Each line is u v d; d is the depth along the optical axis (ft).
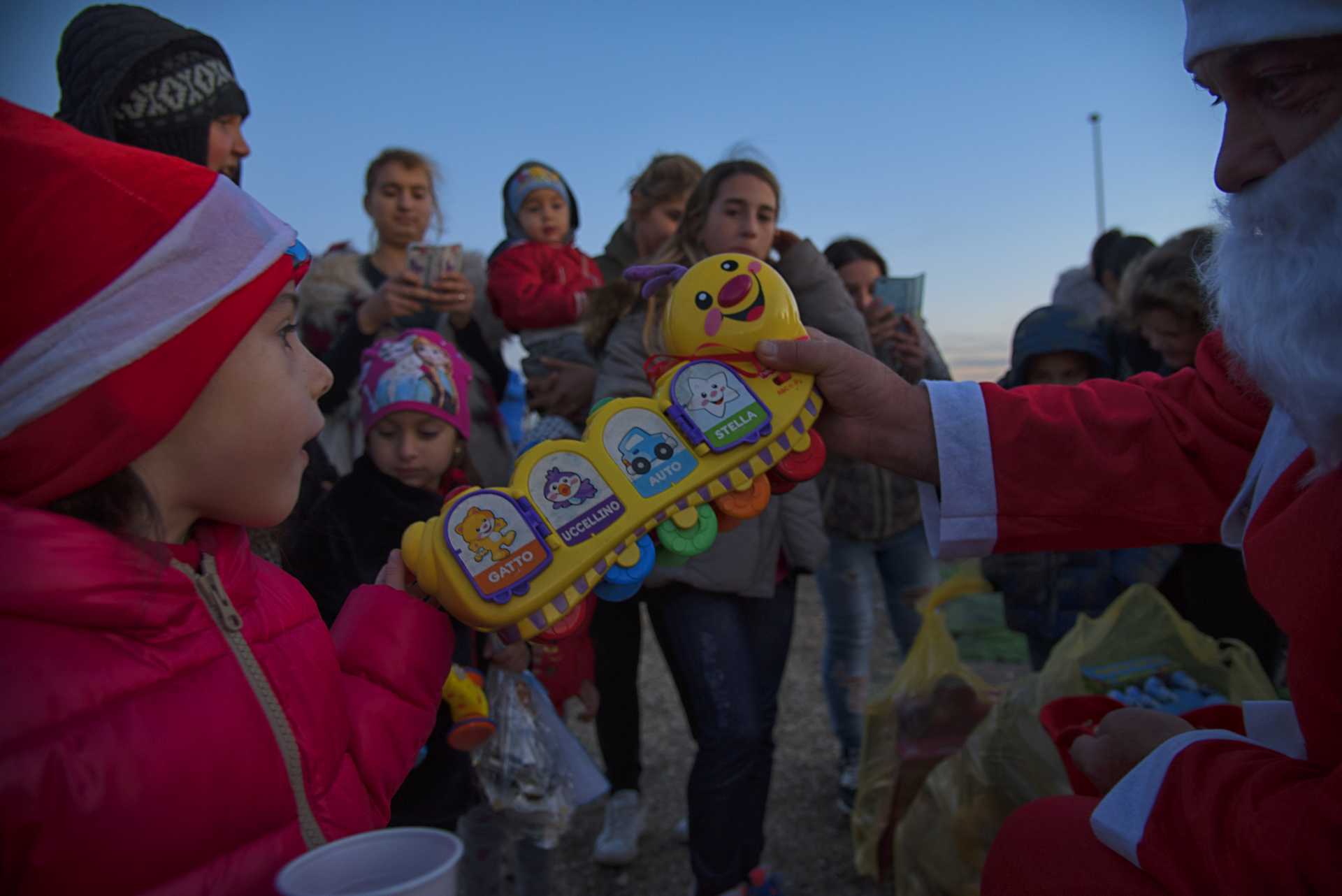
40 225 2.25
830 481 9.12
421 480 6.38
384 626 3.31
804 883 7.58
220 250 2.48
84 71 5.43
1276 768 2.57
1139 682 6.37
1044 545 3.98
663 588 6.66
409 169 9.42
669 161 9.61
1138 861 2.78
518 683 6.14
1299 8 2.43
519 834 6.25
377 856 2.20
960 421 3.83
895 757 7.61
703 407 3.52
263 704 2.55
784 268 7.81
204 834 2.30
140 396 2.33
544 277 9.14
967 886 6.29
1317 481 2.82
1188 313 7.25
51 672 2.15
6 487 2.31
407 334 6.78
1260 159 2.72
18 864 2.04
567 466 3.37
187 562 2.61
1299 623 2.75
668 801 9.20
